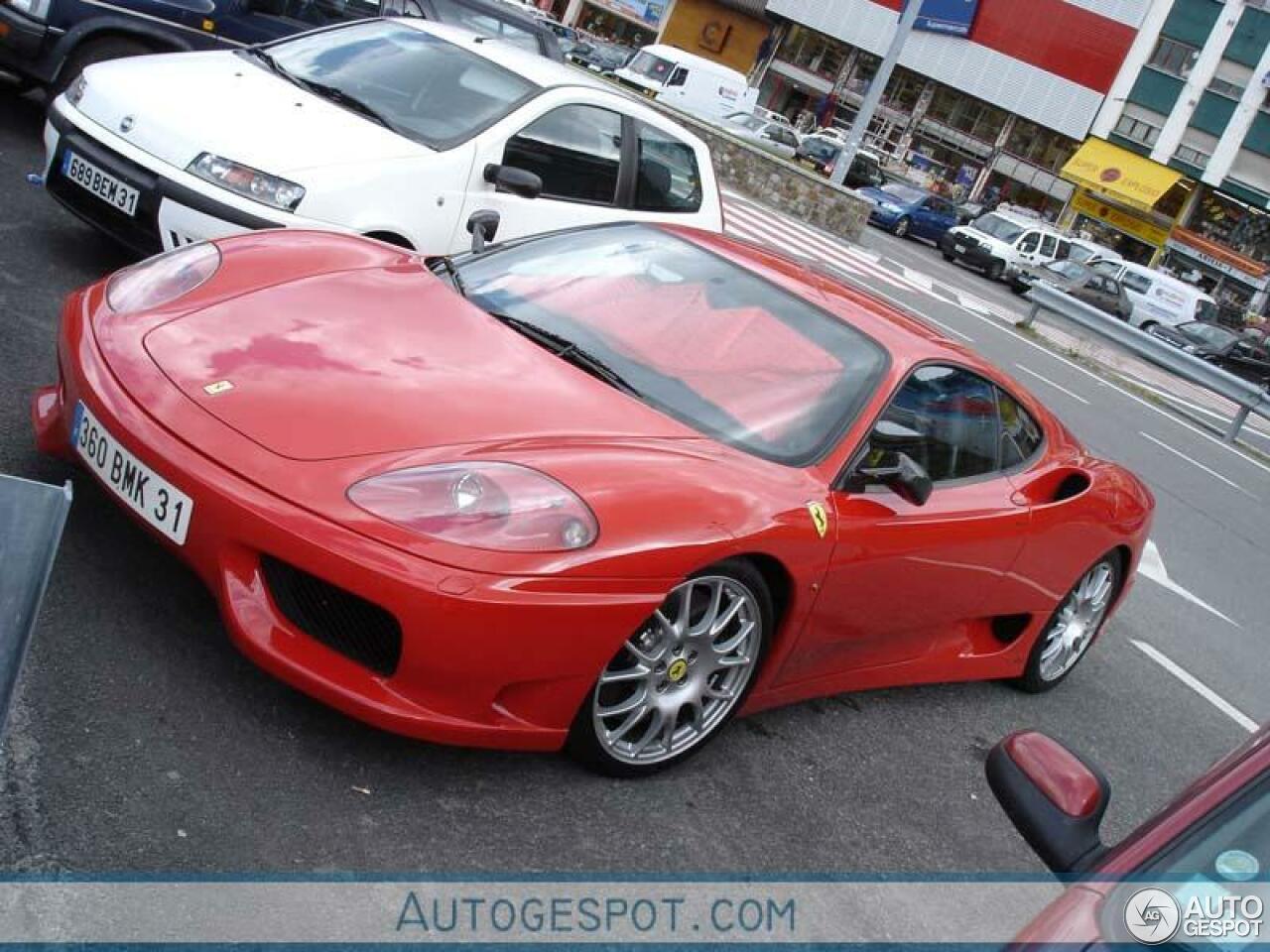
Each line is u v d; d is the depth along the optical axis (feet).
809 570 11.10
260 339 10.56
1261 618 26.81
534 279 13.04
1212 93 155.43
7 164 22.97
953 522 12.91
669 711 10.55
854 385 12.39
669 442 10.80
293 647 9.12
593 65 124.47
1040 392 50.57
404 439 9.61
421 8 35.86
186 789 8.65
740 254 14.15
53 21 23.48
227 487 9.11
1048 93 164.66
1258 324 152.15
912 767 13.16
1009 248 100.73
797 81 180.34
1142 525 16.80
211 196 16.88
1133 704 17.94
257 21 26.48
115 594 10.51
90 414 10.02
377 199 17.89
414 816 9.22
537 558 9.08
